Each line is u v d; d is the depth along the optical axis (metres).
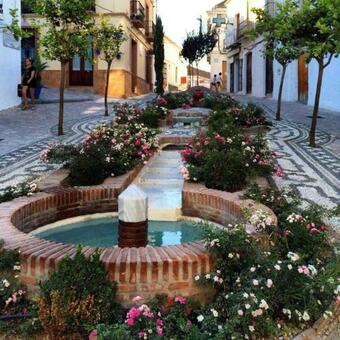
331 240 4.57
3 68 15.89
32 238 3.79
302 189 6.72
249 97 25.05
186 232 5.20
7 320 3.24
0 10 15.07
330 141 11.05
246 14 28.09
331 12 8.40
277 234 4.02
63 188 5.53
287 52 13.84
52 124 13.47
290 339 3.07
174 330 3.02
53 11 10.64
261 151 6.96
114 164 6.43
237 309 3.02
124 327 2.90
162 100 15.05
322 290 3.33
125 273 3.26
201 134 7.68
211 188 5.82
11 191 5.18
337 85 17.06
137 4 24.36
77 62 22.36
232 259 3.38
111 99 20.78
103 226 5.41
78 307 2.96
